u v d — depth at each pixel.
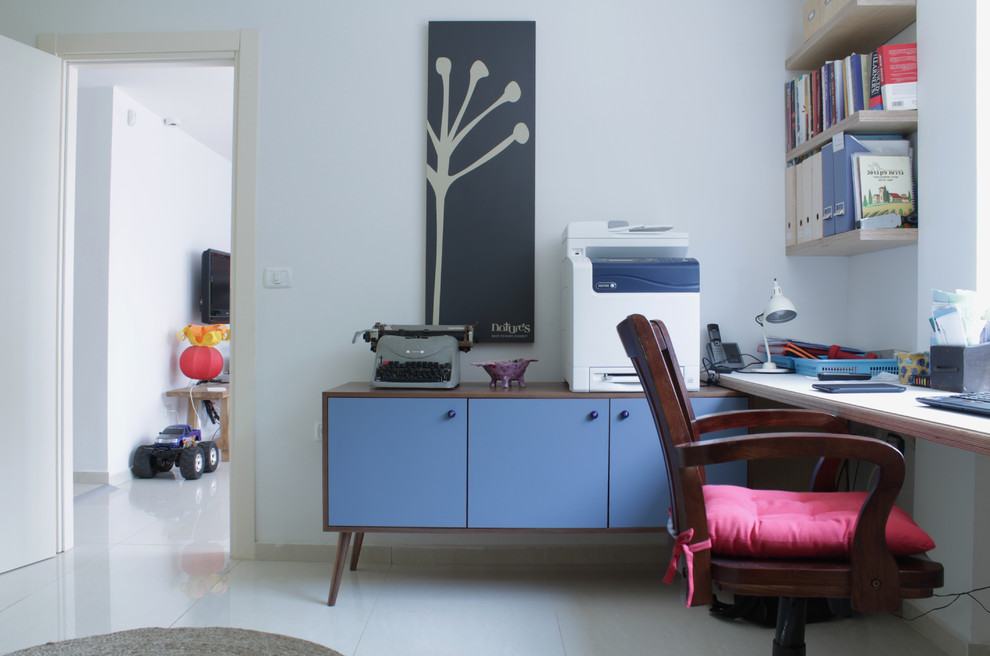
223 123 4.20
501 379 2.12
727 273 2.42
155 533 2.66
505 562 2.34
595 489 2.00
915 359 1.71
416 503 2.01
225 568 2.28
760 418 1.43
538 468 2.00
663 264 2.03
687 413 1.32
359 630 1.80
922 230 1.91
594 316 2.02
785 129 2.43
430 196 2.39
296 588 2.10
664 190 2.42
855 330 2.36
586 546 2.34
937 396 1.40
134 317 3.80
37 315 2.32
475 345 2.43
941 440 1.02
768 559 1.07
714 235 2.42
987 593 1.61
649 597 2.04
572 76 2.42
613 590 2.09
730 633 1.79
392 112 2.41
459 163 2.40
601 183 2.42
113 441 3.58
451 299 2.40
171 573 2.22
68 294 2.45
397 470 2.01
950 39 1.78
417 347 2.11
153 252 4.02
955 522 1.68
